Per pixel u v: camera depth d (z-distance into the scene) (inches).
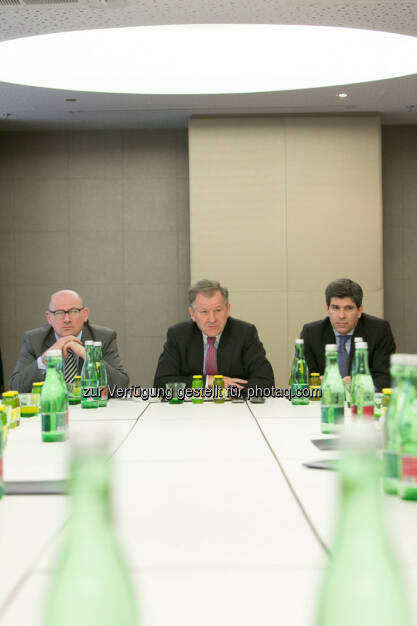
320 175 249.3
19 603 32.3
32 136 264.2
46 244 264.1
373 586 16.6
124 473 64.8
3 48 199.2
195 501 53.9
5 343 262.4
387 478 53.6
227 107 236.4
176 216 265.3
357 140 249.1
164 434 88.0
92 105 230.5
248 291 248.8
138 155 265.4
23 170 264.1
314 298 248.5
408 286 263.7
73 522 17.8
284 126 249.3
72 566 17.5
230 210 249.1
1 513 50.6
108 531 17.9
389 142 264.5
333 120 249.3
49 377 83.9
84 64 214.1
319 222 249.0
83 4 148.8
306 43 213.9
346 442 17.5
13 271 263.4
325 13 155.2
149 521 48.4
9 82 204.8
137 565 38.6
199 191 249.3
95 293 264.8
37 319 262.8
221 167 249.4
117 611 17.3
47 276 263.9
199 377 123.6
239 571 37.2
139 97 221.9
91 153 265.1
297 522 47.5
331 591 17.3
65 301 145.9
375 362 144.7
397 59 206.1
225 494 56.1
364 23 161.3
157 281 265.1
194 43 215.5
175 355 142.7
